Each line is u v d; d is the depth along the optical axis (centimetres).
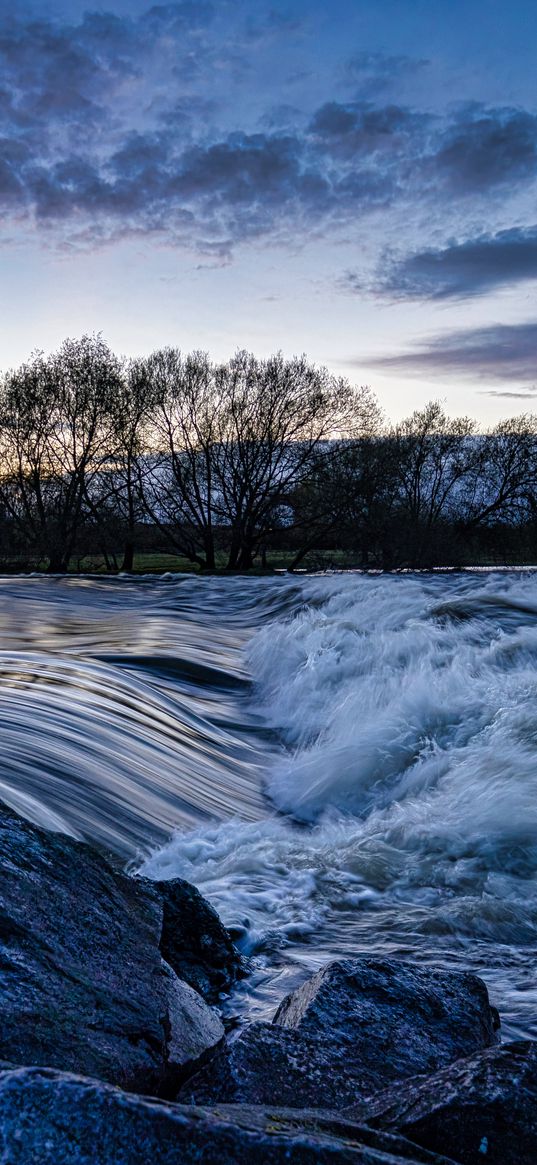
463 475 5341
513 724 809
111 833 587
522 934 485
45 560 4822
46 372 4650
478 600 1623
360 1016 307
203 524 4644
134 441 4622
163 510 4694
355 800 777
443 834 614
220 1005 375
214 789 771
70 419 4578
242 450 4578
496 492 5353
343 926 487
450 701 901
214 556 4978
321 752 876
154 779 723
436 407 5278
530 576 2612
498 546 5297
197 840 618
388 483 4547
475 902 517
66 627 1895
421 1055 291
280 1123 192
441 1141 224
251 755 945
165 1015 268
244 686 1290
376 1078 276
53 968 258
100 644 1559
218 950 401
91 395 4566
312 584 2436
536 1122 227
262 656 1423
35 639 1641
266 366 4591
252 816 729
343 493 4444
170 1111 168
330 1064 276
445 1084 243
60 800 596
